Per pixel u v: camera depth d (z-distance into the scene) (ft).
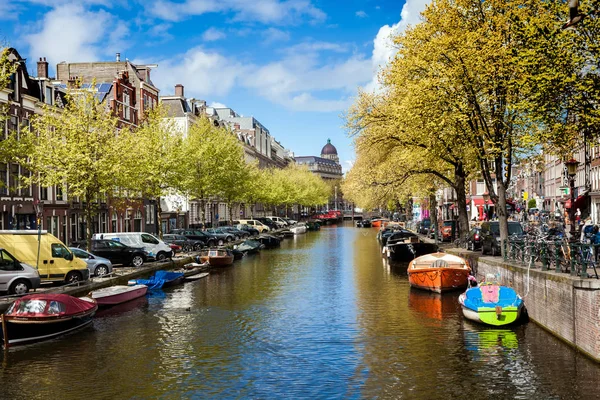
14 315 55.72
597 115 56.39
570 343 48.98
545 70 57.62
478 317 59.11
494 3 76.18
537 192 225.97
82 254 88.99
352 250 168.86
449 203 238.07
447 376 44.52
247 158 353.72
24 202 112.57
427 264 89.25
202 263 124.57
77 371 47.60
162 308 75.10
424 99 77.61
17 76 110.63
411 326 61.52
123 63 183.62
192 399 40.96
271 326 63.46
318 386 43.21
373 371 46.42
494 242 88.28
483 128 79.46
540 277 56.39
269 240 189.16
